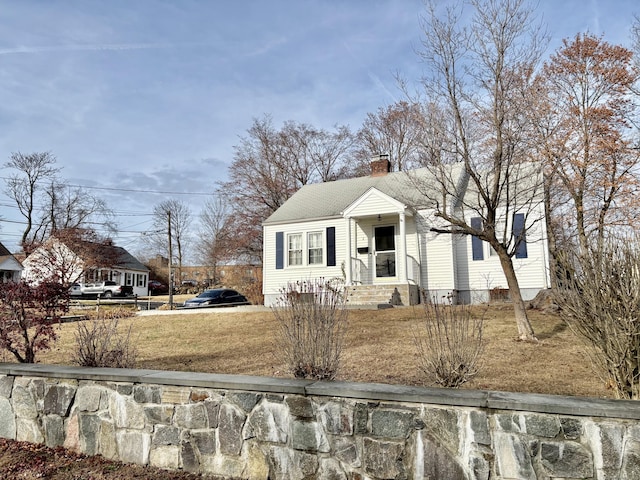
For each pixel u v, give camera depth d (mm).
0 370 4465
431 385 5246
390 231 17750
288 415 3330
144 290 48250
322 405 3244
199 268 53969
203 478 3484
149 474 3561
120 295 34000
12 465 3734
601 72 15195
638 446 2432
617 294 4117
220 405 3559
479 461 2764
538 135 10039
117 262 37031
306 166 36125
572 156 13062
